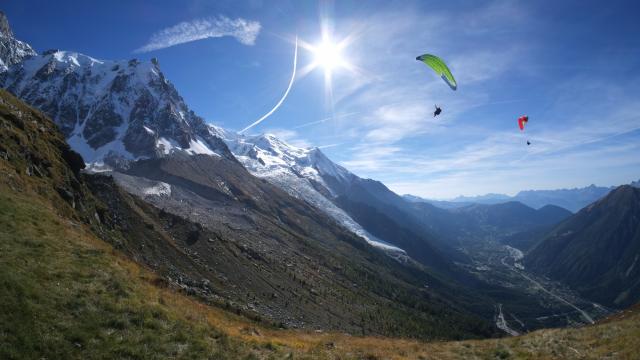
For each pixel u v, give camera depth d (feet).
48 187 192.85
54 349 57.77
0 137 188.96
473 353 114.01
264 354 79.30
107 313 71.36
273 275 546.67
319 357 85.20
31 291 67.36
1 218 97.45
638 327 112.06
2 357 52.16
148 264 314.35
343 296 653.71
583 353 100.32
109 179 444.96
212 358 69.36
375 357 95.96
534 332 143.84
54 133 263.29
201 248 469.57
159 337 69.82
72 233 116.88
